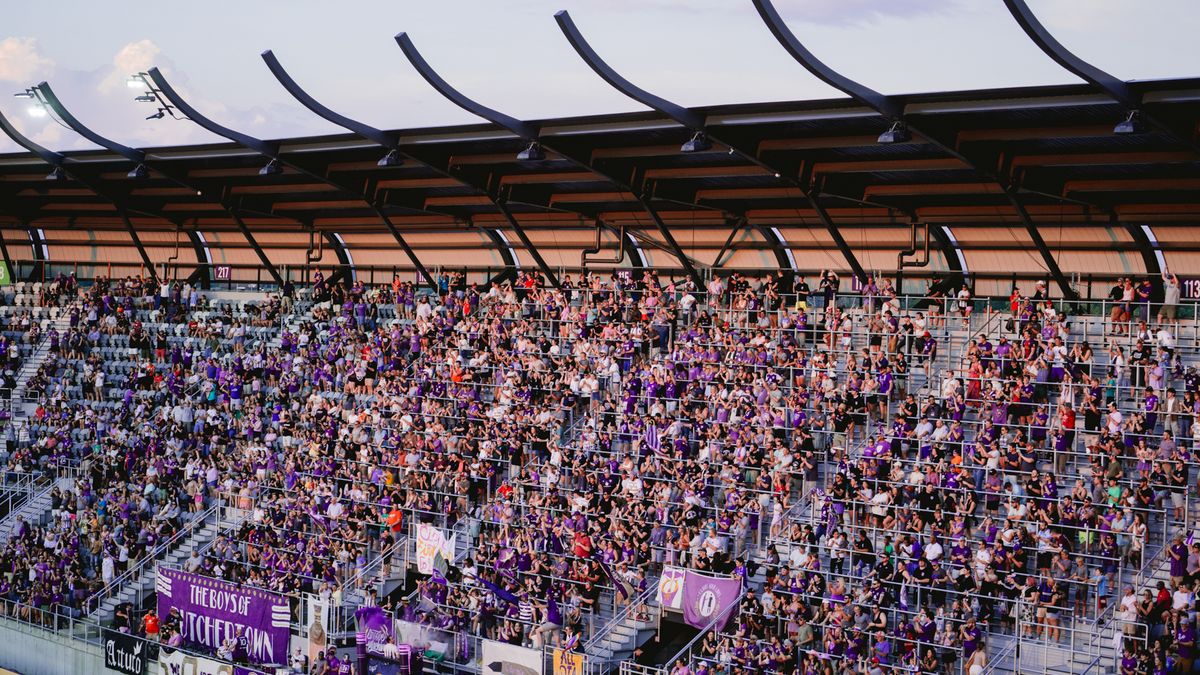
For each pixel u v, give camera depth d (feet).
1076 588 117.91
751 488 139.03
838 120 125.18
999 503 128.36
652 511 140.46
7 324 229.04
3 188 215.31
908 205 155.84
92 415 195.31
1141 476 121.70
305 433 175.42
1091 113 114.93
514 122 139.23
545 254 197.36
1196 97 104.83
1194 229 146.41
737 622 125.08
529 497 149.38
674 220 176.65
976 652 111.24
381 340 184.55
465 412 166.91
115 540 167.43
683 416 149.07
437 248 207.82
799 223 167.53
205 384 190.70
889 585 122.01
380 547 153.38
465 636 135.64
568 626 130.00
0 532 182.09
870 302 150.61
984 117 119.55
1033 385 135.03
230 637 144.46
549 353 168.76
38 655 154.81
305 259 224.33
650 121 135.03
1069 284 159.22
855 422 144.15
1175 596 110.83
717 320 160.56
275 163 163.73
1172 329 138.72
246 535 159.94
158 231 231.71
